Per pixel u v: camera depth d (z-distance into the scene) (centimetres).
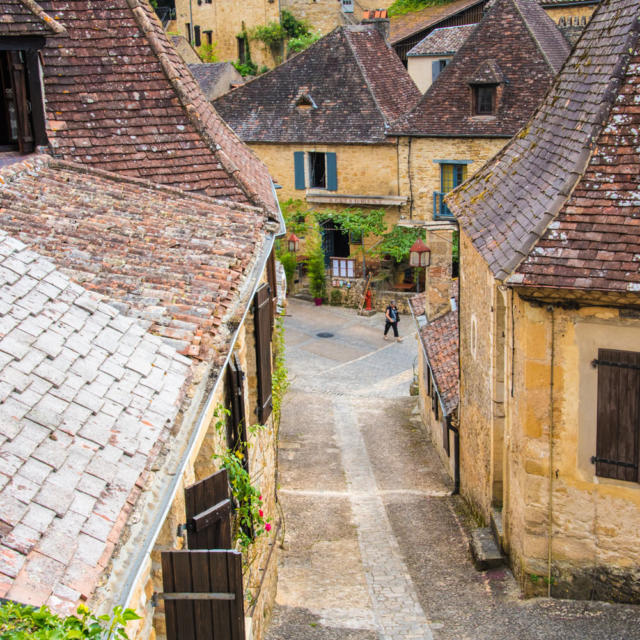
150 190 1143
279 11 5775
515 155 1285
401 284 3412
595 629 998
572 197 984
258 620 961
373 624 1057
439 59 4025
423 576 1195
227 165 1222
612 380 990
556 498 1049
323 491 1619
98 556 462
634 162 981
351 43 3594
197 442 694
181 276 841
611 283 922
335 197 3431
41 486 485
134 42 1273
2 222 905
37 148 1149
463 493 1516
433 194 3250
